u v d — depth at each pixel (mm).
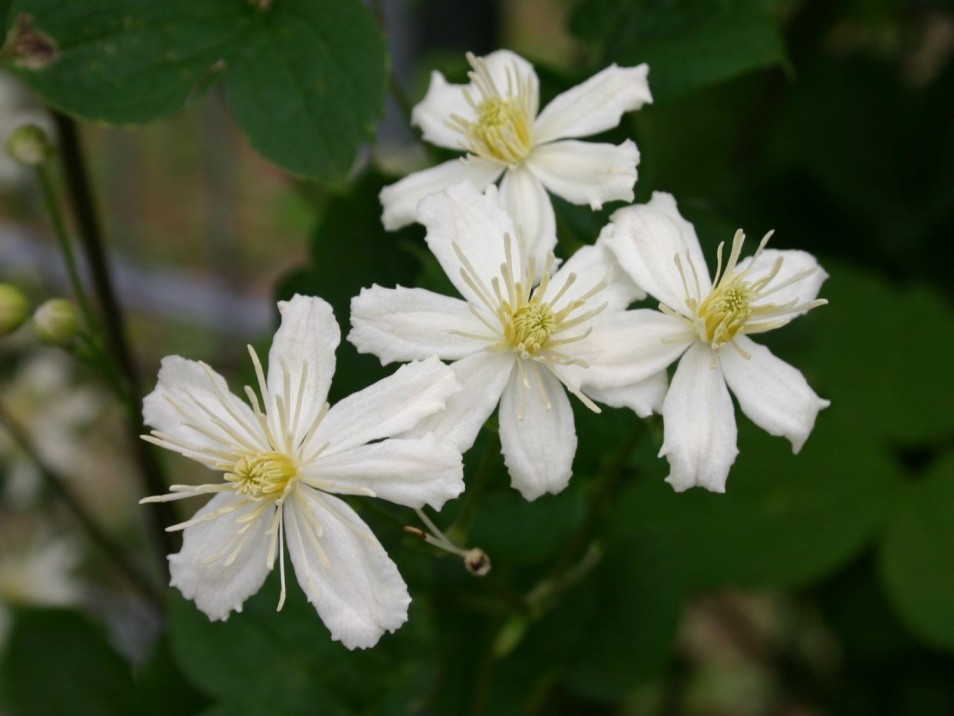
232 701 223
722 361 188
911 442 282
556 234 205
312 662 224
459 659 244
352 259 227
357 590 176
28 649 250
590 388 182
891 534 271
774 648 380
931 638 262
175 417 184
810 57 340
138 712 251
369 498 191
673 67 216
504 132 198
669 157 340
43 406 366
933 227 329
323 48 196
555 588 220
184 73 196
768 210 335
